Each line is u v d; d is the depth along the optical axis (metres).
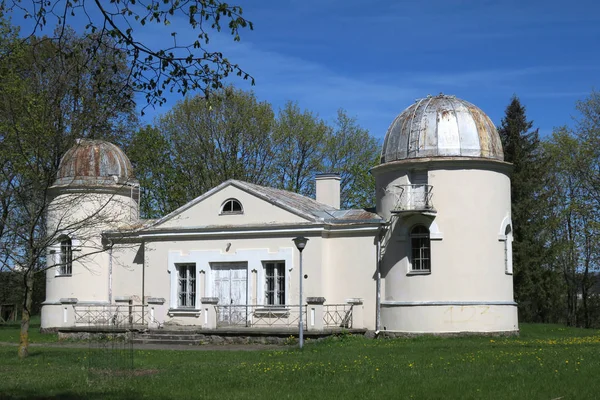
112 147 35.19
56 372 19.03
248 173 49.72
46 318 34.72
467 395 13.59
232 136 49.16
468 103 30.88
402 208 29.22
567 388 14.08
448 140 29.45
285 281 30.53
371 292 29.89
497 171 29.83
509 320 29.31
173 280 32.47
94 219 26.61
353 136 54.38
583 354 19.48
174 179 49.25
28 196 22.98
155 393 15.02
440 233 28.86
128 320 32.91
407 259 29.23
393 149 30.41
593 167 47.53
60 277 34.44
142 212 48.97
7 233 23.73
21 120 23.58
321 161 52.66
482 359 19.03
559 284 49.84
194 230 32.16
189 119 49.41
